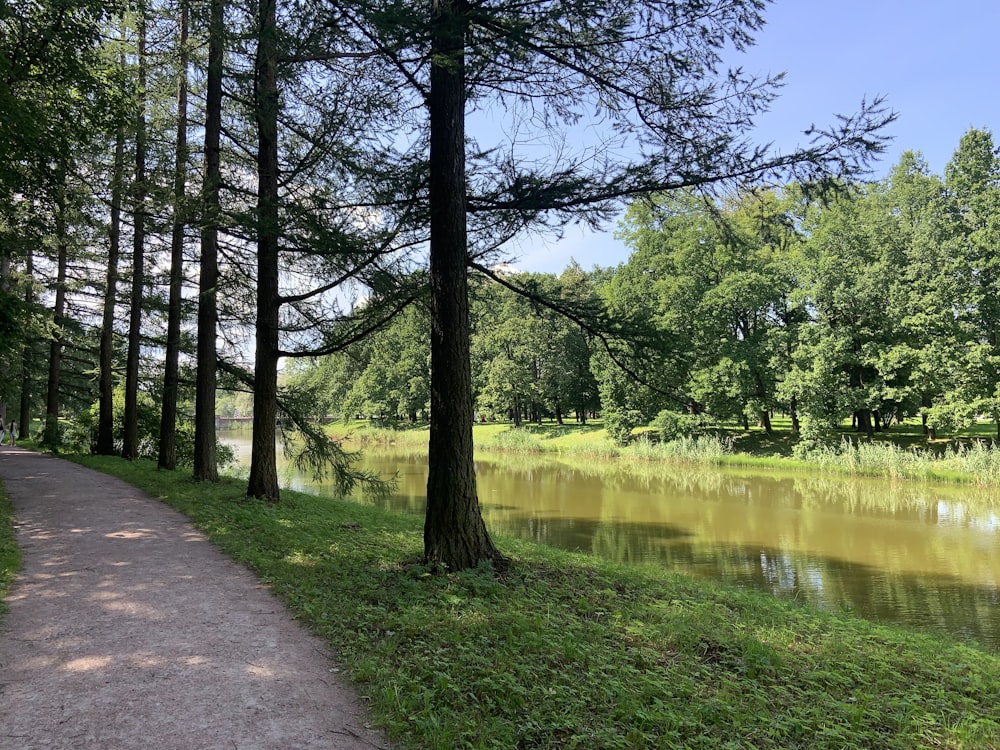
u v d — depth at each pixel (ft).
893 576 36.17
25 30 26.99
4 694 10.82
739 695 11.98
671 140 20.22
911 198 84.02
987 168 76.23
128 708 10.41
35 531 23.91
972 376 73.51
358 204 23.84
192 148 36.42
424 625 14.21
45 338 57.47
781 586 34.12
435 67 19.45
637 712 10.51
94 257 56.18
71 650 12.80
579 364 145.79
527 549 26.76
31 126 24.68
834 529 49.16
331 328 31.89
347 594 16.71
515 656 12.68
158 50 39.34
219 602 16.15
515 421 159.12
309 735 9.71
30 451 64.85
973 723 11.96
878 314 84.74
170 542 22.81
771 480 75.51
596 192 19.33
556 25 18.15
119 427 63.16
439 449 19.74
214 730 9.76
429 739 9.52
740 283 89.45
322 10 18.66
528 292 21.49
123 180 35.32
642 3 17.15
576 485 76.18
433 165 19.97
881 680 13.99
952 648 18.84
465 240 20.08
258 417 33.37
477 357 166.50
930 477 70.18
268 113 29.94
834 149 16.22
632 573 23.25
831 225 86.38
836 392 85.66
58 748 9.12
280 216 24.49
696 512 57.06
